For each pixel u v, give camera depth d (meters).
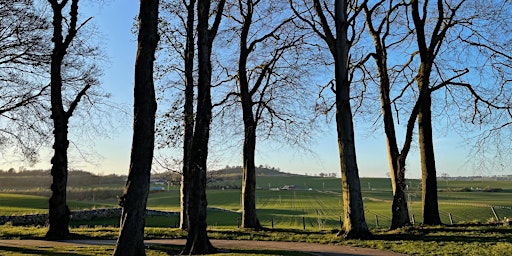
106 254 13.45
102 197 82.88
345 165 20.16
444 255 14.34
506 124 21.66
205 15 15.55
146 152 11.53
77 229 24.06
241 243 19.06
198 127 15.14
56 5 20.80
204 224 14.68
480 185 124.50
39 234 21.20
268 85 27.45
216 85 28.00
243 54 25.83
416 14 21.47
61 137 20.81
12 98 21.56
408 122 21.36
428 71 21.12
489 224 21.09
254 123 26.33
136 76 11.82
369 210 64.56
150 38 11.98
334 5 21.19
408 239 18.17
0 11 19.66
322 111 26.39
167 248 16.20
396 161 22.70
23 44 20.45
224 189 108.56
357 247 17.27
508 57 21.20
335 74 20.86
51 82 20.70
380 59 23.78
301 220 52.25
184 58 25.39
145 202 11.45
